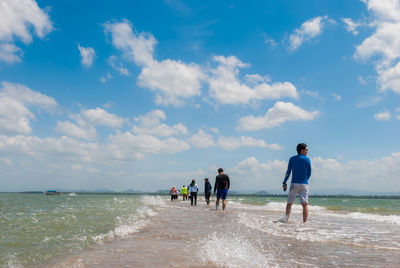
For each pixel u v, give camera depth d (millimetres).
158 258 3283
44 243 4555
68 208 13133
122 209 12477
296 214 10727
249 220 7691
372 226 6996
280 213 11180
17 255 3717
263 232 5527
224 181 12609
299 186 7379
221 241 4434
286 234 5266
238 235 5125
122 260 3205
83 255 3514
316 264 3051
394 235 5336
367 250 3883
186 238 4824
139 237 4977
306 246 4098
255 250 3764
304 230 5840
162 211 11914
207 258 3273
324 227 6453
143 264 3012
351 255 3527
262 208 15766
